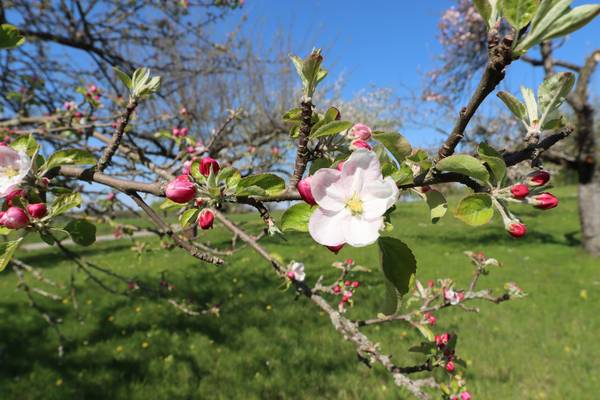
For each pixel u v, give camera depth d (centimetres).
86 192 317
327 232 84
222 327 580
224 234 1313
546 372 433
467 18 1070
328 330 560
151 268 936
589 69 913
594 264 881
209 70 629
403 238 1254
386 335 534
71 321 607
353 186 86
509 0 71
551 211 1658
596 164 953
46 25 502
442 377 423
